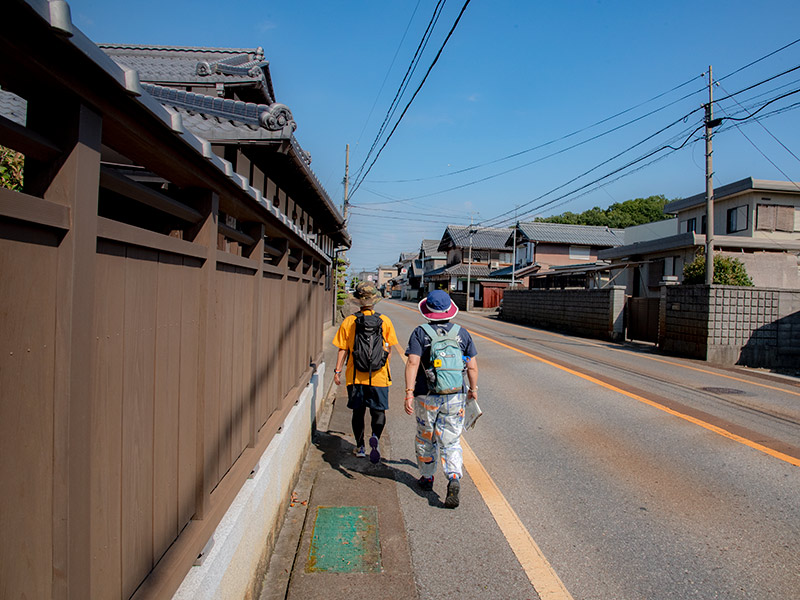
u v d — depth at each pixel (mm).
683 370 10312
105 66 1005
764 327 12289
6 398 926
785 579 2941
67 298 1077
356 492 4059
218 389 2209
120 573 1380
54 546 1076
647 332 15836
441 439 3875
